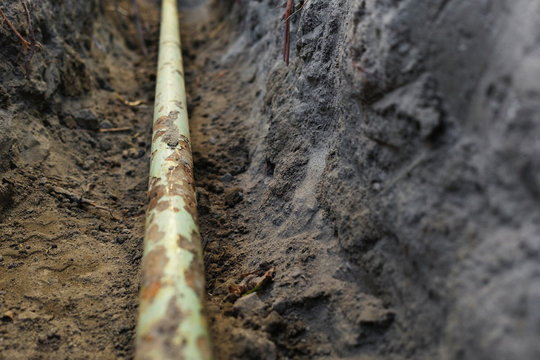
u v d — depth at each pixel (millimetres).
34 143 839
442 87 491
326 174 672
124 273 693
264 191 803
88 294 653
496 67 455
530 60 430
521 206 429
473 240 454
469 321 439
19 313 613
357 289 580
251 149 911
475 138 467
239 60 1212
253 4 1173
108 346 593
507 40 451
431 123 484
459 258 460
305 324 587
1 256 681
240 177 880
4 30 827
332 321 575
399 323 521
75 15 1118
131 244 746
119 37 1440
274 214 745
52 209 773
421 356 486
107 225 783
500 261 431
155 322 507
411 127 507
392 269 540
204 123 1046
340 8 716
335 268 610
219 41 1427
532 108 424
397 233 524
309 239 660
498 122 447
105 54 1256
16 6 858
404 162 525
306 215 687
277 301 603
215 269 697
